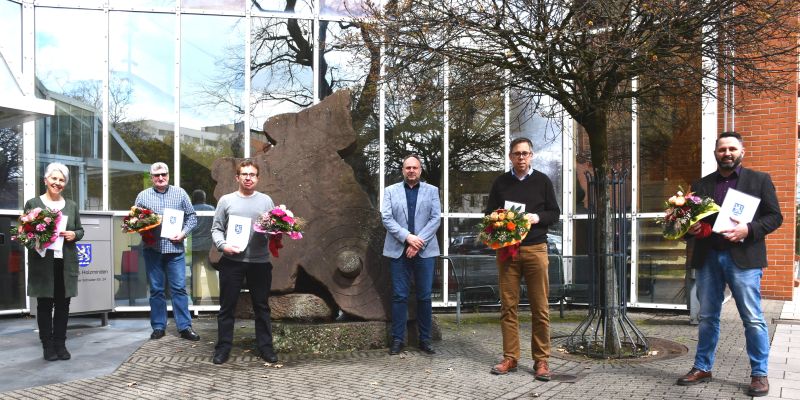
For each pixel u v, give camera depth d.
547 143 10.17
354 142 7.10
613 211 6.17
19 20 8.80
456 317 8.95
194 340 6.86
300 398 4.68
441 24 5.82
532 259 5.23
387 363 5.80
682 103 7.91
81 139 9.08
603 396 4.66
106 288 7.80
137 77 9.27
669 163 9.22
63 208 5.99
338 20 9.71
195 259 9.16
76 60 9.08
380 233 6.79
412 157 6.18
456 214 9.88
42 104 5.34
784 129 9.78
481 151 9.96
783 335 7.05
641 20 5.48
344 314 6.69
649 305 9.22
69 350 6.36
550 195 5.33
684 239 4.99
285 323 6.36
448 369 5.56
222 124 9.50
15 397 4.75
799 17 6.26
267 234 5.74
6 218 8.65
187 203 7.14
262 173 7.03
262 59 9.64
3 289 8.60
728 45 5.46
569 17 5.60
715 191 4.90
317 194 6.89
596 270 6.23
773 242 9.97
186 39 9.43
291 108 9.70
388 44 6.21
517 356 5.43
